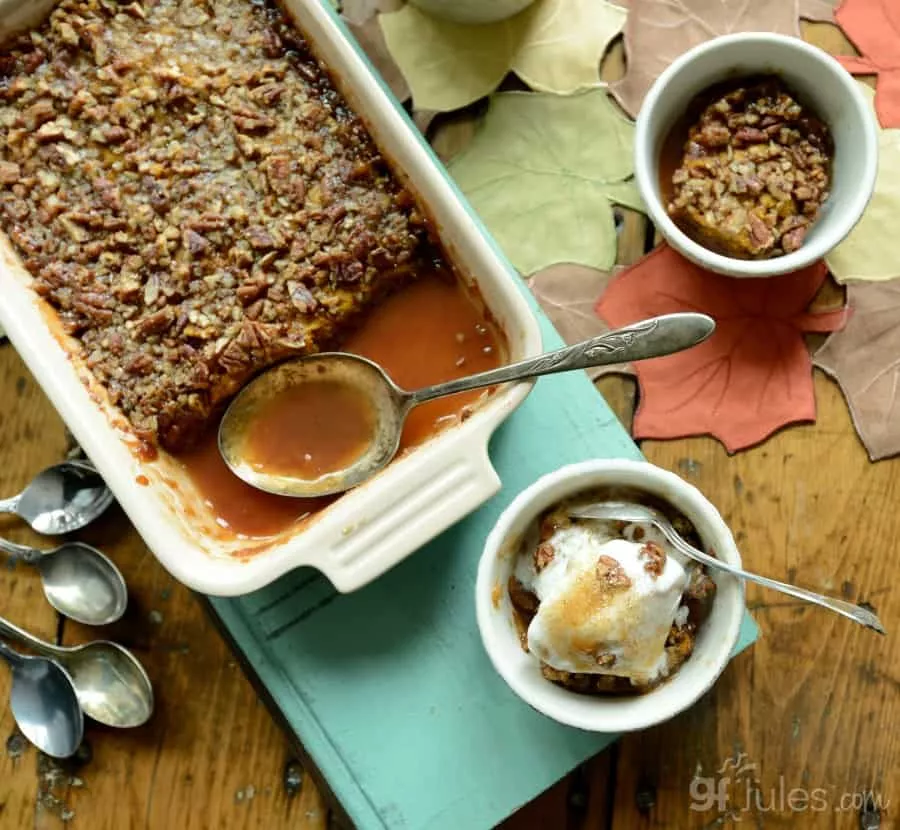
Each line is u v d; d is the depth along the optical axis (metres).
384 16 0.62
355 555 0.52
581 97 0.61
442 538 0.58
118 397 0.56
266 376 0.57
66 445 0.62
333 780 0.57
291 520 0.57
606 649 0.51
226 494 0.58
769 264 0.56
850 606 0.52
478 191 0.61
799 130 0.59
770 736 0.59
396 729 0.58
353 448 0.57
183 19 0.58
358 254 0.56
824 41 0.61
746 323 0.60
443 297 0.58
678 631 0.53
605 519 0.54
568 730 0.57
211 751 0.61
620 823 0.59
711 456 0.60
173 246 0.56
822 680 0.59
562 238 0.61
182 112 0.57
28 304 0.56
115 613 0.61
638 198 0.60
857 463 0.59
